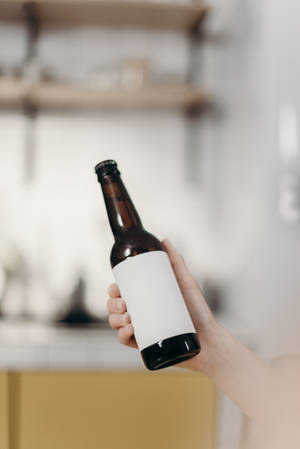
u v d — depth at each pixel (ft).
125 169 6.36
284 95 5.07
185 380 4.72
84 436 4.65
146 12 5.83
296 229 5.07
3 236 6.18
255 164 5.28
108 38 6.31
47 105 6.16
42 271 6.17
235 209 5.88
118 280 1.55
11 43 6.18
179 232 6.38
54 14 5.90
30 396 4.63
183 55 6.36
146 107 6.34
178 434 4.69
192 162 6.39
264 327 4.94
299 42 5.04
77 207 6.27
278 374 1.60
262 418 1.50
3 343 4.62
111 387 4.68
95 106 6.24
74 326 5.45
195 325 1.84
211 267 6.35
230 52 6.11
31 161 6.24
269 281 5.03
